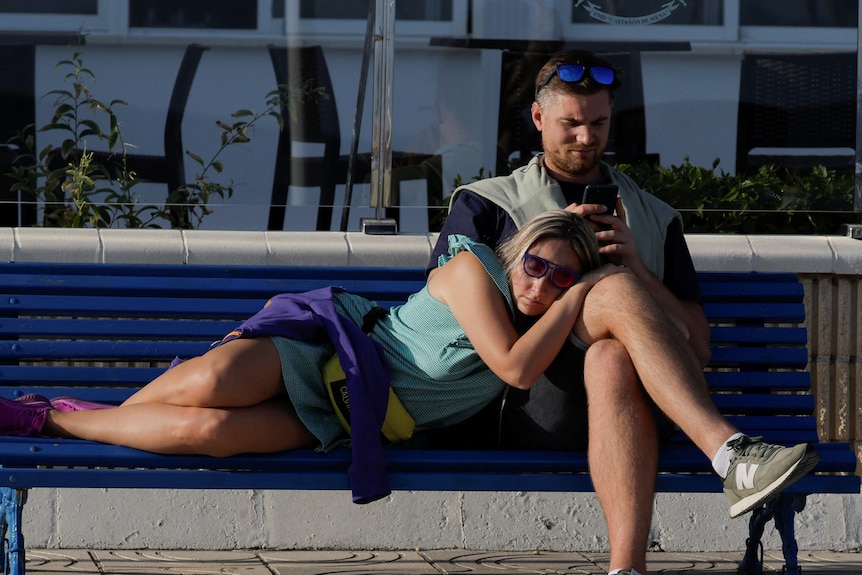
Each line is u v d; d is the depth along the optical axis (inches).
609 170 587.8
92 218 655.8
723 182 674.8
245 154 660.7
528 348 493.4
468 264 521.0
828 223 698.2
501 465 494.6
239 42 657.6
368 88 657.6
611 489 466.3
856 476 502.0
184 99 658.2
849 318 649.6
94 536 610.9
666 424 516.1
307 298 534.9
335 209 666.2
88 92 652.1
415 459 491.2
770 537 646.5
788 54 672.4
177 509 617.9
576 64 566.9
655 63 675.4
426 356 520.7
